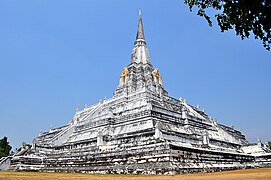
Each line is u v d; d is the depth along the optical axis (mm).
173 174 32719
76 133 66062
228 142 62562
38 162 54031
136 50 93438
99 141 51156
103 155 43031
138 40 96438
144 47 94625
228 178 24297
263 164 54156
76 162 46906
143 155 37688
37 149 59031
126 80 85875
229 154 46688
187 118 59656
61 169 48438
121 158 40438
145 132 47719
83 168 44375
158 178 26172
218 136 66375
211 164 40938
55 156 53156
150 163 36281
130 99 69438
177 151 36125
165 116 56094
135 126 53844
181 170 34438
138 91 69125
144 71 87000
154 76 86062
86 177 28828
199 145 51031
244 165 48938
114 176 30984
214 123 71062
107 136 52875
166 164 34281
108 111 65688
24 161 52344
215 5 15961
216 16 16562
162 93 80250
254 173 30000
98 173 40812
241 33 15898
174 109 67375
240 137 80562
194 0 16422
